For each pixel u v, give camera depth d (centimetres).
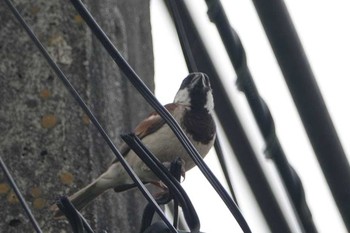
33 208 1004
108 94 1070
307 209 945
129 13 1148
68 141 1030
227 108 1021
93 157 1036
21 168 1016
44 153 1023
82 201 1036
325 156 932
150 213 855
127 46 1133
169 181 855
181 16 1040
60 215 993
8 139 1024
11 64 1048
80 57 1062
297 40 929
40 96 1038
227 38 948
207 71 1034
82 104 854
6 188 1005
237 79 951
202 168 857
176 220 854
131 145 864
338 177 930
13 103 1036
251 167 1009
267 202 1005
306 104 931
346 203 931
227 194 843
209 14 946
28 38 1055
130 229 1055
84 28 1069
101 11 1112
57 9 1068
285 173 947
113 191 1055
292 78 931
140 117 1112
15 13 877
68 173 1021
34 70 1046
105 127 1056
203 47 1038
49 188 1012
